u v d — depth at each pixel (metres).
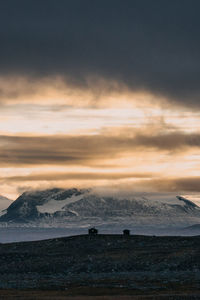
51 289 158.62
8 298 135.00
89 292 151.25
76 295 145.62
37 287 162.25
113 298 132.88
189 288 155.12
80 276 184.12
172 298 132.00
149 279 172.88
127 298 132.62
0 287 163.62
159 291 151.00
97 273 189.38
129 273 186.38
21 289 159.00
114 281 170.50
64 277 183.50
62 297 137.25
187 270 186.75
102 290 154.25
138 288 156.88
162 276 177.88
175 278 173.38
